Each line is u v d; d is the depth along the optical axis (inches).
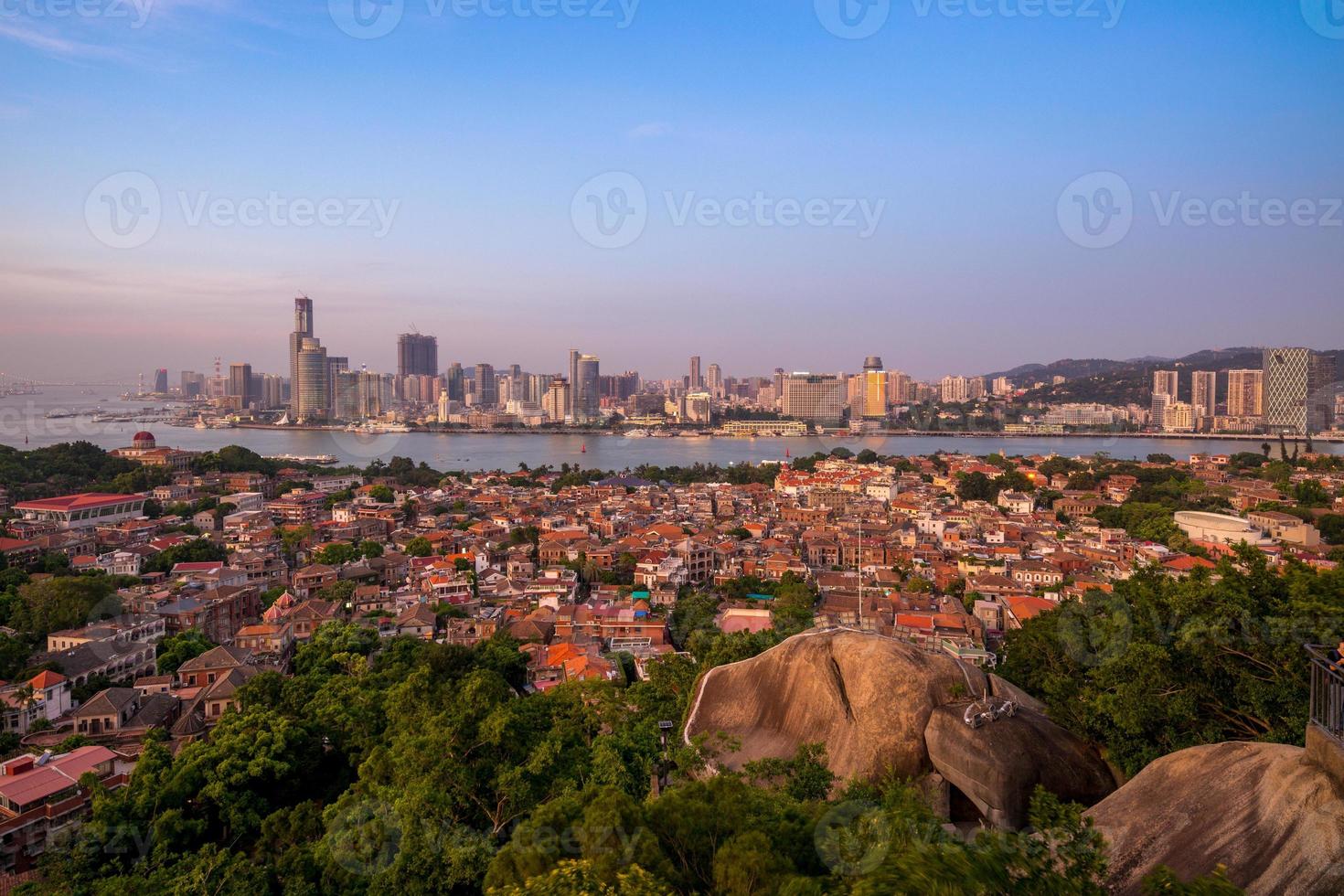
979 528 6466.5
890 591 4352.9
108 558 4643.2
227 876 1418.6
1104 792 992.2
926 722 1042.7
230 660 2913.4
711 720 1230.3
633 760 1305.4
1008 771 948.0
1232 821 668.1
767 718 1190.9
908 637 3442.4
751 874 695.1
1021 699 1171.3
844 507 7573.8
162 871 1476.4
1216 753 745.0
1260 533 5039.4
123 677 2974.9
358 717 2026.3
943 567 5083.7
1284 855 617.9
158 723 2544.3
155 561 4753.9
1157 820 708.0
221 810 1742.1
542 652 3159.5
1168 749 1083.3
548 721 1537.9
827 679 1141.7
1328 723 649.6
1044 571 4724.4
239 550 5260.8
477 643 3093.0
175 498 7273.6
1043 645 1497.3
